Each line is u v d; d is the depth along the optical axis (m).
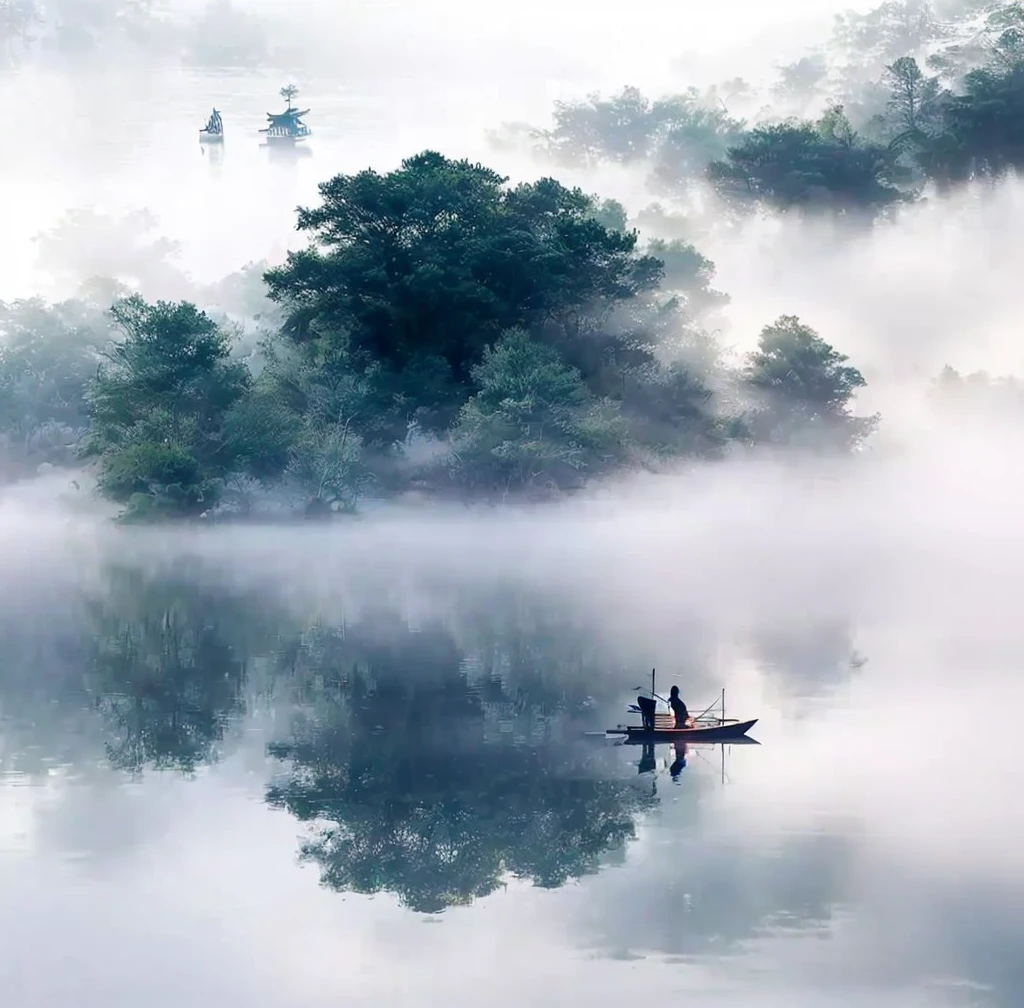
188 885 51.47
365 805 60.19
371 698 80.50
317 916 49.00
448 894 50.78
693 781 63.44
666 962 45.44
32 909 49.47
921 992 43.22
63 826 57.38
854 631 103.25
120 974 44.91
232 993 43.56
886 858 53.28
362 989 43.88
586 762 66.75
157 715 76.25
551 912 49.25
